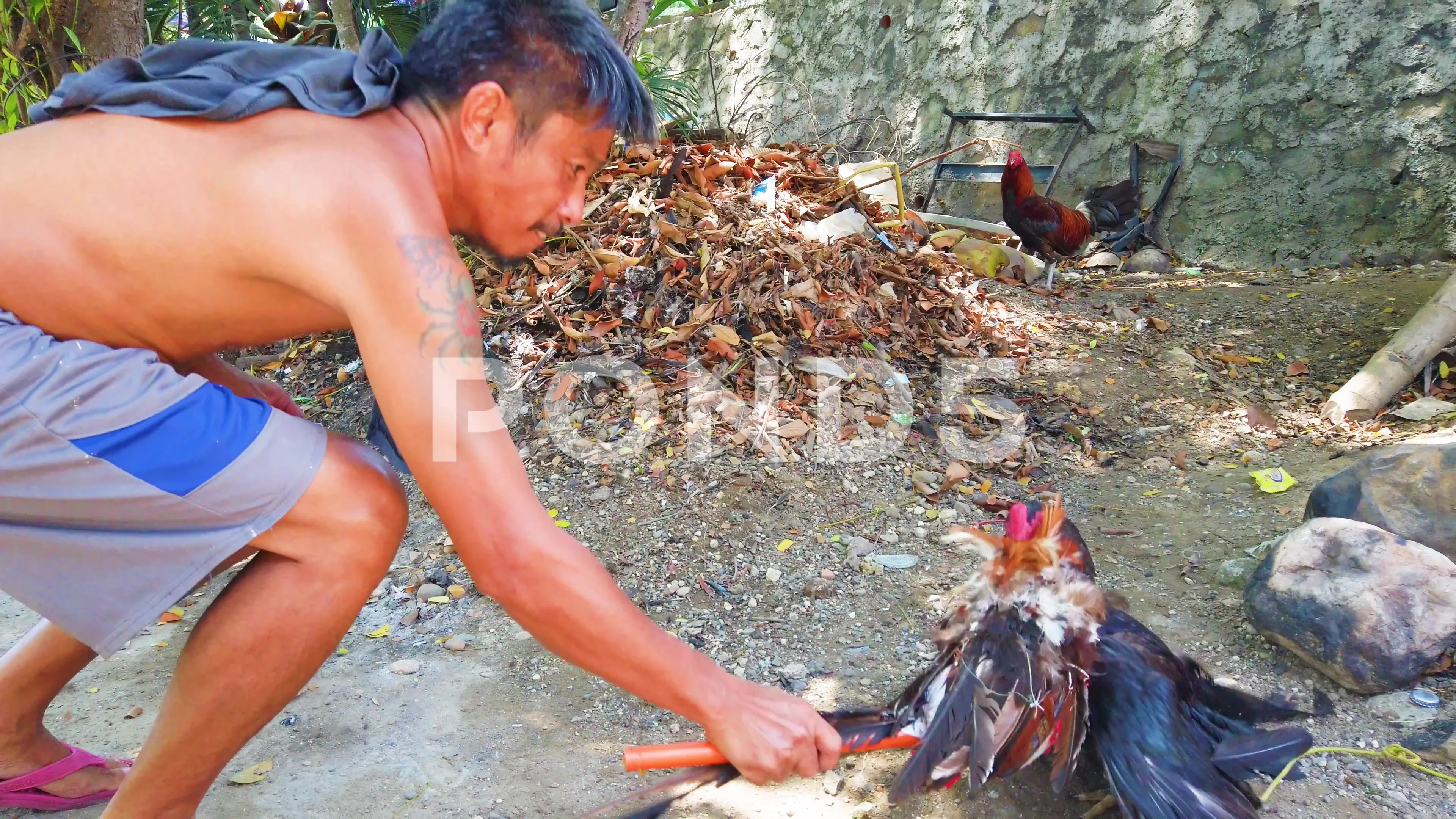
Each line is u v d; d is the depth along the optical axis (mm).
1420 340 4023
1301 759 2152
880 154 8180
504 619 2824
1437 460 2611
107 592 1502
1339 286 5500
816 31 9008
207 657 1505
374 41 1546
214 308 1458
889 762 2223
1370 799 2037
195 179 1388
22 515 1470
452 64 1451
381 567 1553
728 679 1458
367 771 2201
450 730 2346
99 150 1417
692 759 1563
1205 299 5430
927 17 8164
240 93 1420
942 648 2152
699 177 4711
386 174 1357
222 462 1455
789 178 5109
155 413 1431
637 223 4449
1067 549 2160
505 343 4066
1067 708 1879
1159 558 3033
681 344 3979
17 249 1402
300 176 1336
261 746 2301
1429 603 2318
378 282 1321
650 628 1393
